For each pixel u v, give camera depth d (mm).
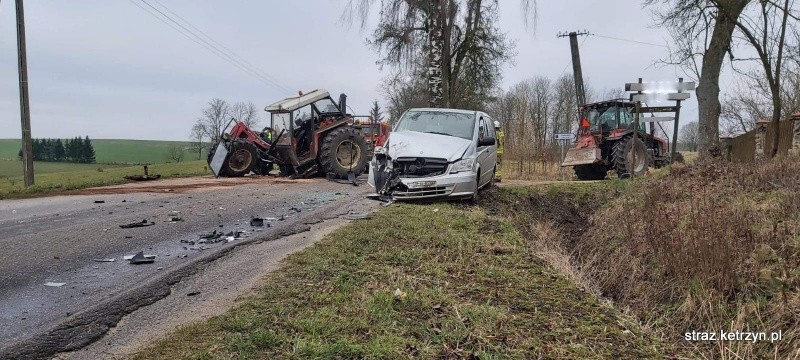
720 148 12312
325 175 13609
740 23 10516
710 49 12062
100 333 3096
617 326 3674
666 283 4938
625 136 14000
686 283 4707
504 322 3381
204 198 9070
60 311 3514
